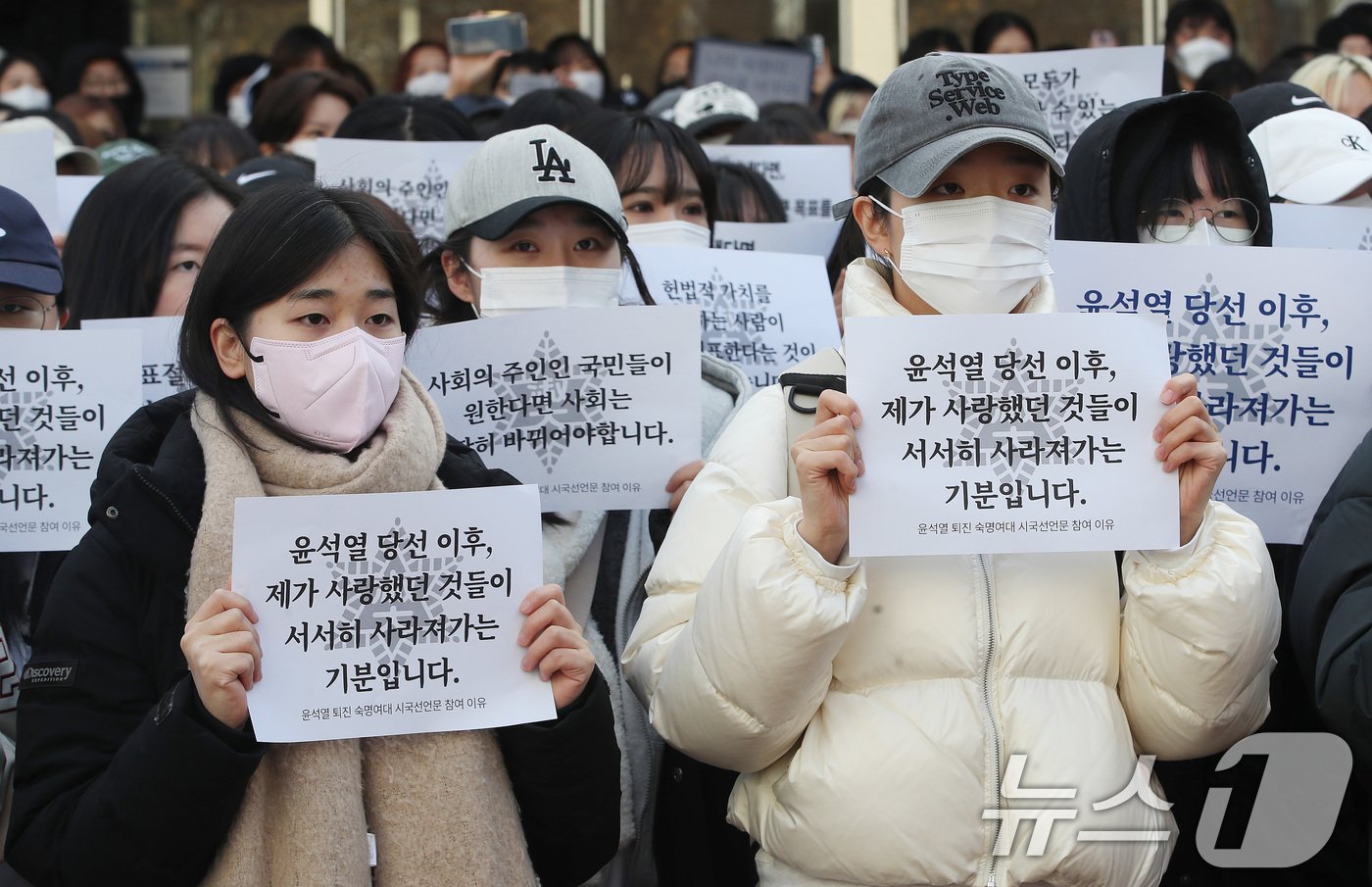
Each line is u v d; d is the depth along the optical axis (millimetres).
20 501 3213
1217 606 2502
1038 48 8031
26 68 8266
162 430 2658
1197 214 3504
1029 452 2545
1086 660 2609
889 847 2488
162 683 2422
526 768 2525
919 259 2754
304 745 2414
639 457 3248
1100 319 2559
